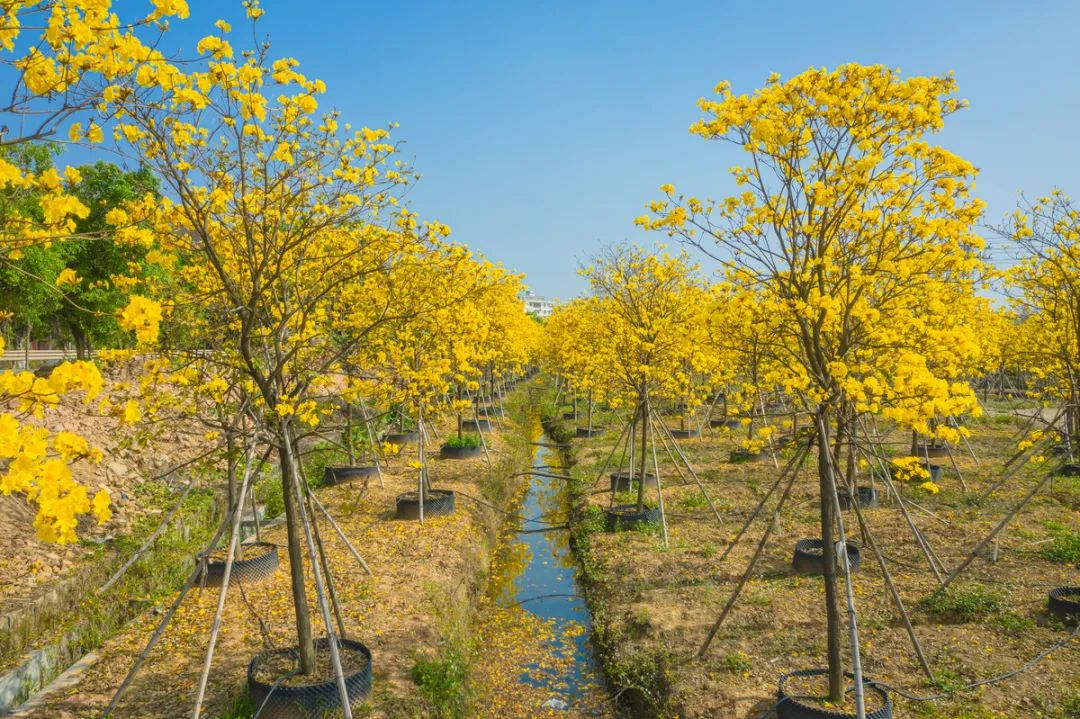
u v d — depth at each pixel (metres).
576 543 11.28
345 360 6.36
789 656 6.33
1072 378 9.11
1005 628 6.43
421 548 9.26
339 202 5.37
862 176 4.86
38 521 2.60
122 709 5.30
